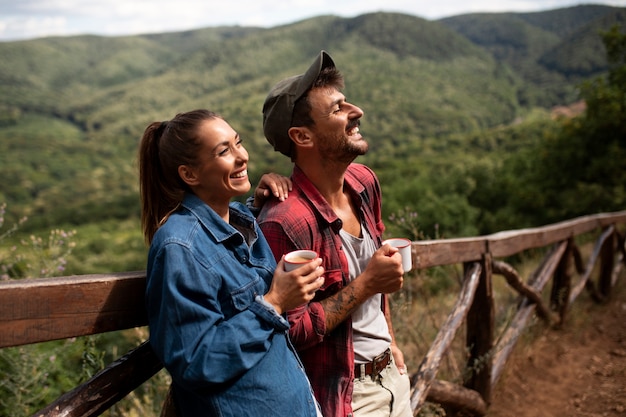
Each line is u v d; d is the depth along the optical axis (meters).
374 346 1.72
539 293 4.11
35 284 1.10
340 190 1.71
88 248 43.16
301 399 1.24
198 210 1.25
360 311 1.71
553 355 4.25
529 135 82.88
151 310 1.17
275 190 1.58
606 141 15.48
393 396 1.77
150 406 2.96
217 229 1.24
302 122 1.58
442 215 14.51
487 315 3.09
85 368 2.11
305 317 1.46
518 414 3.36
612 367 4.05
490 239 3.09
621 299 5.79
